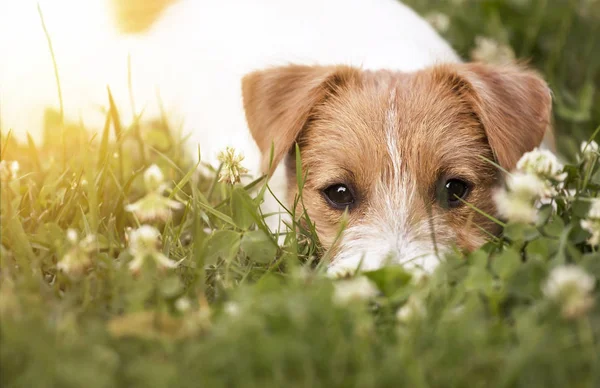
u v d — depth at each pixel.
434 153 3.45
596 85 5.23
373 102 3.61
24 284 2.57
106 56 4.93
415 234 3.22
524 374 2.08
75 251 2.68
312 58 4.43
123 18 5.02
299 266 3.05
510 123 3.51
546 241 2.77
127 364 2.15
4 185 3.16
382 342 2.27
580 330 2.24
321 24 4.70
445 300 2.49
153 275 2.62
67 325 2.22
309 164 3.61
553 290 2.23
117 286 2.60
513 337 2.29
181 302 2.41
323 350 2.15
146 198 2.70
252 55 4.59
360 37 4.57
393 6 5.00
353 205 3.47
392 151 3.44
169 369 2.03
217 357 2.09
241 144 4.19
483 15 5.50
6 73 4.87
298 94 3.67
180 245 3.09
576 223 2.88
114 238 3.16
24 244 2.86
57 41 4.93
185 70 4.79
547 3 5.48
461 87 3.65
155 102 4.73
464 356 2.15
